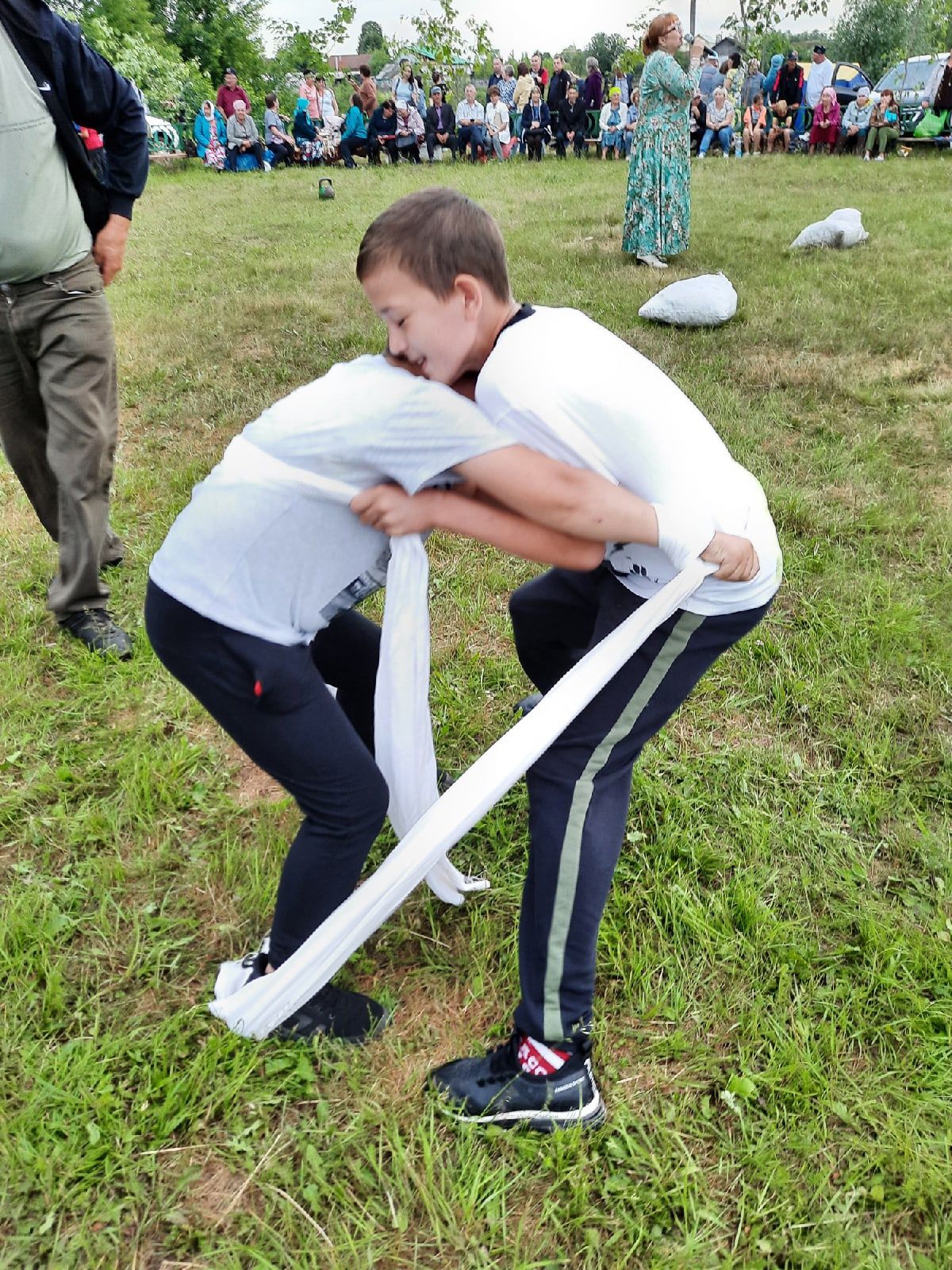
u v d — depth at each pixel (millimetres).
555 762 1796
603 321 6367
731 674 3141
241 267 8367
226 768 2795
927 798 2672
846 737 2836
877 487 4191
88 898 2363
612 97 17500
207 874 2400
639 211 7762
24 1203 1721
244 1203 1759
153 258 9070
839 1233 1695
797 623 3371
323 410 1534
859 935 2266
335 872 1835
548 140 18438
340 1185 1751
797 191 11609
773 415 4852
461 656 3252
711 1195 1771
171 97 23203
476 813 1699
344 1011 2031
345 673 2137
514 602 2389
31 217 2832
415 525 1587
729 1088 1923
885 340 5832
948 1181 1749
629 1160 1814
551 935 1774
